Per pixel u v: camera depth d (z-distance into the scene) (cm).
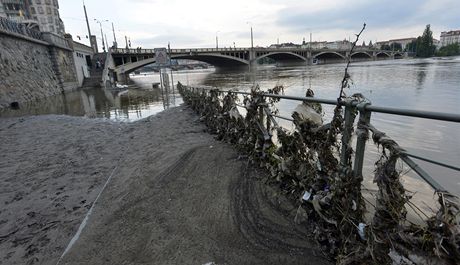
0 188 516
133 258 287
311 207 301
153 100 2073
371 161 517
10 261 309
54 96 2631
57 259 305
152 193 424
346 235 246
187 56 6219
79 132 983
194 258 278
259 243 291
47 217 398
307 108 320
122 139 830
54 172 584
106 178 526
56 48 3064
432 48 10506
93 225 355
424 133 762
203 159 530
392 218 199
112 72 4453
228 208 359
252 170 460
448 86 1822
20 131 1055
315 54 9056
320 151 287
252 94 469
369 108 222
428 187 446
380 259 210
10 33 2020
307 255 268
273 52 7981
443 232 164
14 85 1933
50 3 8931
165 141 734
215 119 751
